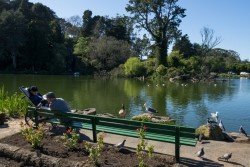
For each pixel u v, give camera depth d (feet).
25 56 271.90
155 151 29.71
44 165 26.12
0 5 311.06
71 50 300.40
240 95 131.34
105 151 28.22
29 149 28.35
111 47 266.77
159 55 238.68
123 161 25.84
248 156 28.53
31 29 270.46
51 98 34.47
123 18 233.76
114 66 267.39
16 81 175.83
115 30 326.24
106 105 95.61
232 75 317.83
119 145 28.86
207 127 37.09
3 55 264.52
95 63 268.41
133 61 238.48
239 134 43.93
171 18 229.86
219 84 195.00
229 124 72.49
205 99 115.96
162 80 214.90
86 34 367.04
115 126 29.78
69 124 33.04
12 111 45.44
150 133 29.04
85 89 142.10
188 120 76.33
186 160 27.35
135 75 237.66
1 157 28.32
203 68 245.86
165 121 47.03
